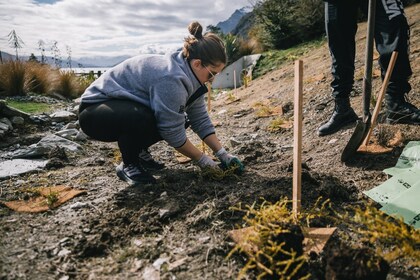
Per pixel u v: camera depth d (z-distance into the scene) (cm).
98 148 333
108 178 240
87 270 141
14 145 336
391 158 228
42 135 360
